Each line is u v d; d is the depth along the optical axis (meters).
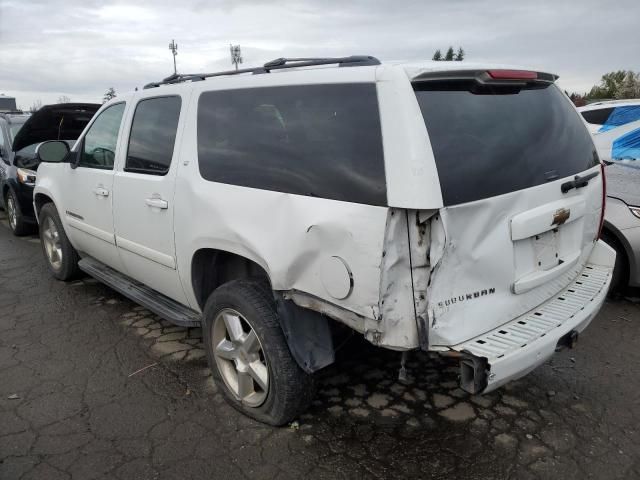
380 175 2.23
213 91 3.20
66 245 5.23
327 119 2.51
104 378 3.56
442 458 2.74
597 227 3.38
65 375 3.60
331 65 2.83
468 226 2.26
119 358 3.85
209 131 3.17
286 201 2.60
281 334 2.77
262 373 2.90
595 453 2.78
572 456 2.75
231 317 3.02
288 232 2.56
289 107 2.71
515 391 3.37
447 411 3.16
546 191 2.70
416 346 2.25
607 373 3.59
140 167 3.74
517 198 2.50
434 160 2.18
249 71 3.20
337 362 3.70
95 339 4.16
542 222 2.64
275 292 2.67
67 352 3.94
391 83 2.29
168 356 3.88
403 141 2.19
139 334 4.26
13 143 7.50
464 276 2.30
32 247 7.05
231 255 3.28
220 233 2.96
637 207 4.51
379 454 2.77
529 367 2.37
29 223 7.47
